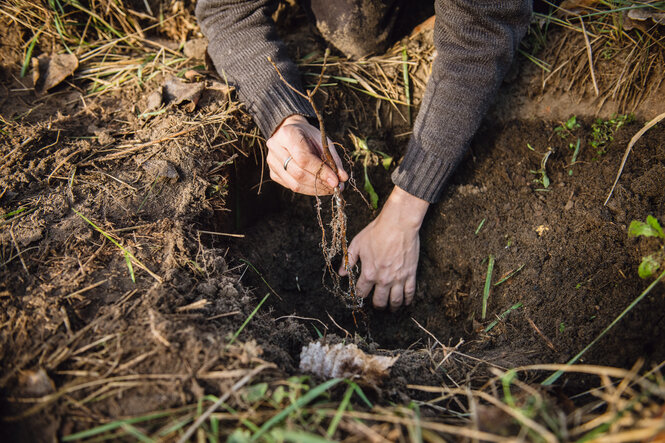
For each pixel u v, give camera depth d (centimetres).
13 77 183
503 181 175
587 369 95
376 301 175
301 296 180
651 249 135
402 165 158
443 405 119
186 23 204
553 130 177
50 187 143
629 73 169
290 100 149
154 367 104
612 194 153
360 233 174
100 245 130
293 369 114
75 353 105
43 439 93
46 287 118
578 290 142
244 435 91
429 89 151
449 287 174
